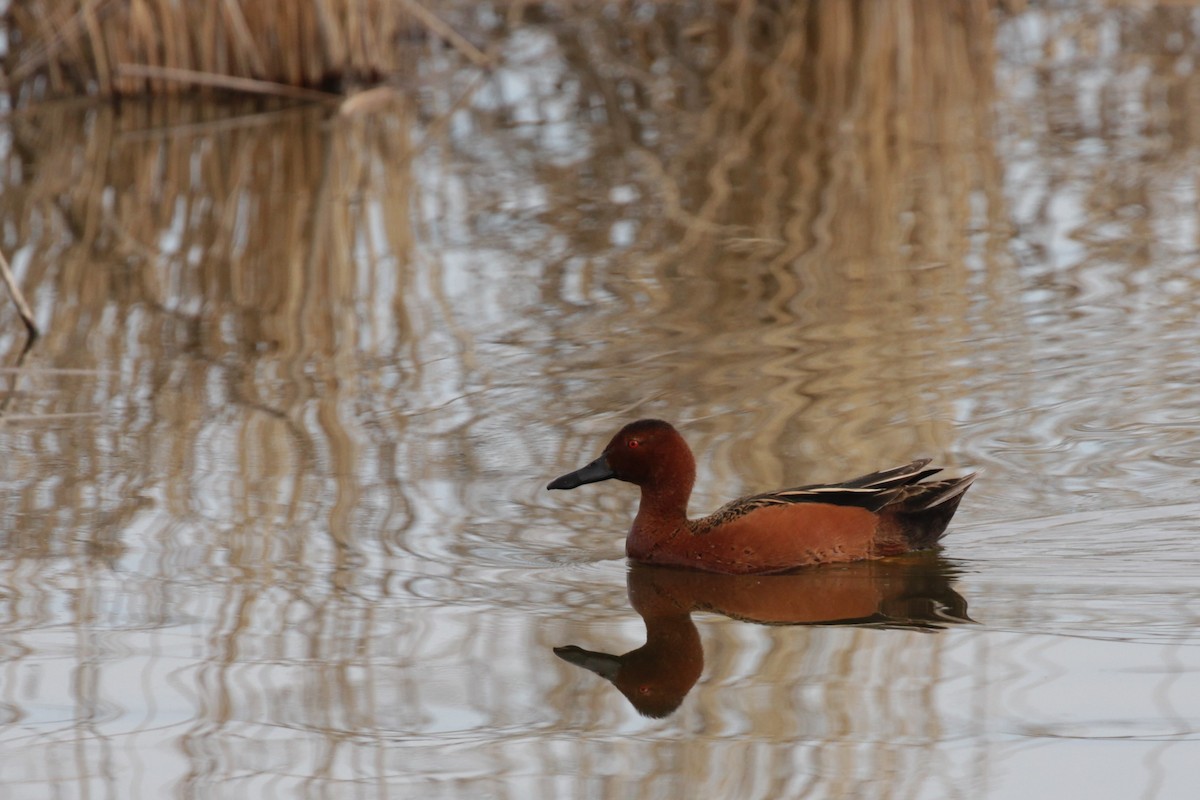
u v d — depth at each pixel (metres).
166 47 23.81
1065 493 11.66
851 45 24.47
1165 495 11.54
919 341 14.55
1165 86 23.77
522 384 13.95
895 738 8.41
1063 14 26.97
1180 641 9.41
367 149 21.98
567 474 11.20
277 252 18.02
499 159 21.33
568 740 8.52
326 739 8.55
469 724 8.70
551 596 10.42
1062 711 8.62
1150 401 13.13
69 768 8.27
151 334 15.59
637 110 23.38
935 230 17.75
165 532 11.23
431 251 17.73
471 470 12.33
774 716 8.70
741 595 10.45
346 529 11.30
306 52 24.08
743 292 16.02
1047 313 15.18
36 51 24.20
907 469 11.04
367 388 14.02
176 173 21.22
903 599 10.32
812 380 13.80
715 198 19.19
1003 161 20.39
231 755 8.40
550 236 18.06
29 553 10.90
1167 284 15.80
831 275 16.44
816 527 10.78
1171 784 7.87
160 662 9.40
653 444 10.91
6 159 22.05
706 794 7.93
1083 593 10.17
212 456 12.59
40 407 13.75
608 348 14.70
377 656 9.51
